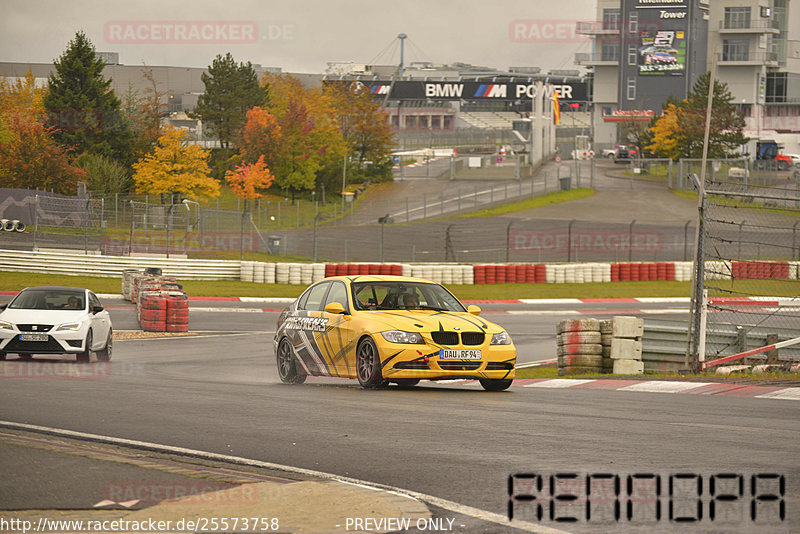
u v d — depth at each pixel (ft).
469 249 391.86
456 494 39.58
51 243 301.84
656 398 74.84
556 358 137.80
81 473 42.75
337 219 517.55
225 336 167.43
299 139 611.06
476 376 79.00
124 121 565.12
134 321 189.78
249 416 61.36
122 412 62.75
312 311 88.28
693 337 102.22
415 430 55.83
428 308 84.58
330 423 58.49
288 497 38.24
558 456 47.62
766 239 361.92
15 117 447.42
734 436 53.88
